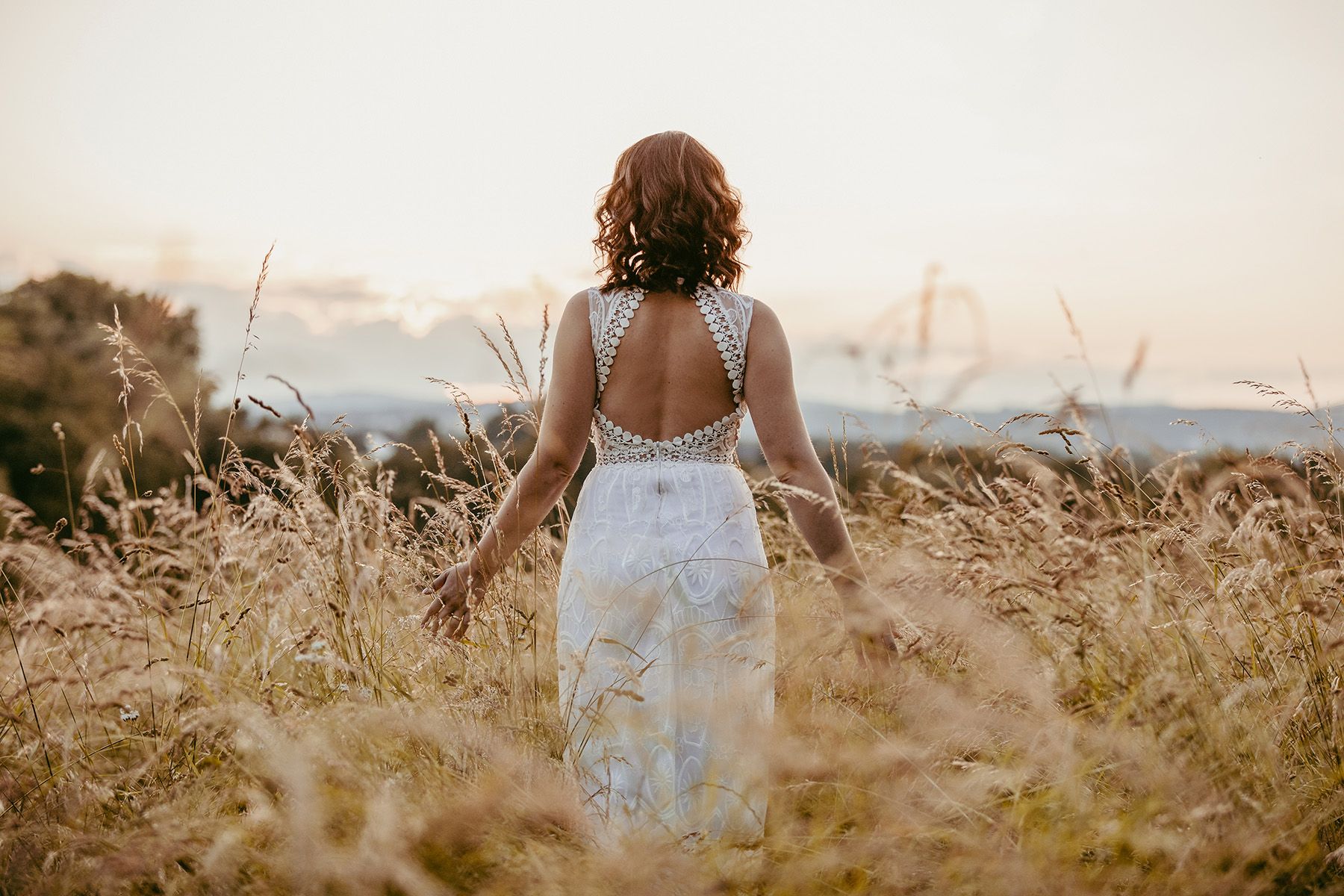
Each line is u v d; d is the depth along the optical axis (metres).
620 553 2.33
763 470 2.38
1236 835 1.76
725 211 2.41
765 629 2.35
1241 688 2.04
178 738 2.19
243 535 3.04
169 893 1.77
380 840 1.62
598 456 2.47
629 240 2.40
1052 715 1.99
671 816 2.18
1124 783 2.05
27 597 2.82
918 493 3.11
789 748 2.01
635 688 2.27
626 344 2.36
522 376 2.66
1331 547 2.43
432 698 2.53
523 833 1.88
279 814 1.83
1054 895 1.64
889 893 1.71
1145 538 2.43
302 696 2.46
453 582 2.56
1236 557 2.57
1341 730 2.09
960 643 2.20
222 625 2.89
